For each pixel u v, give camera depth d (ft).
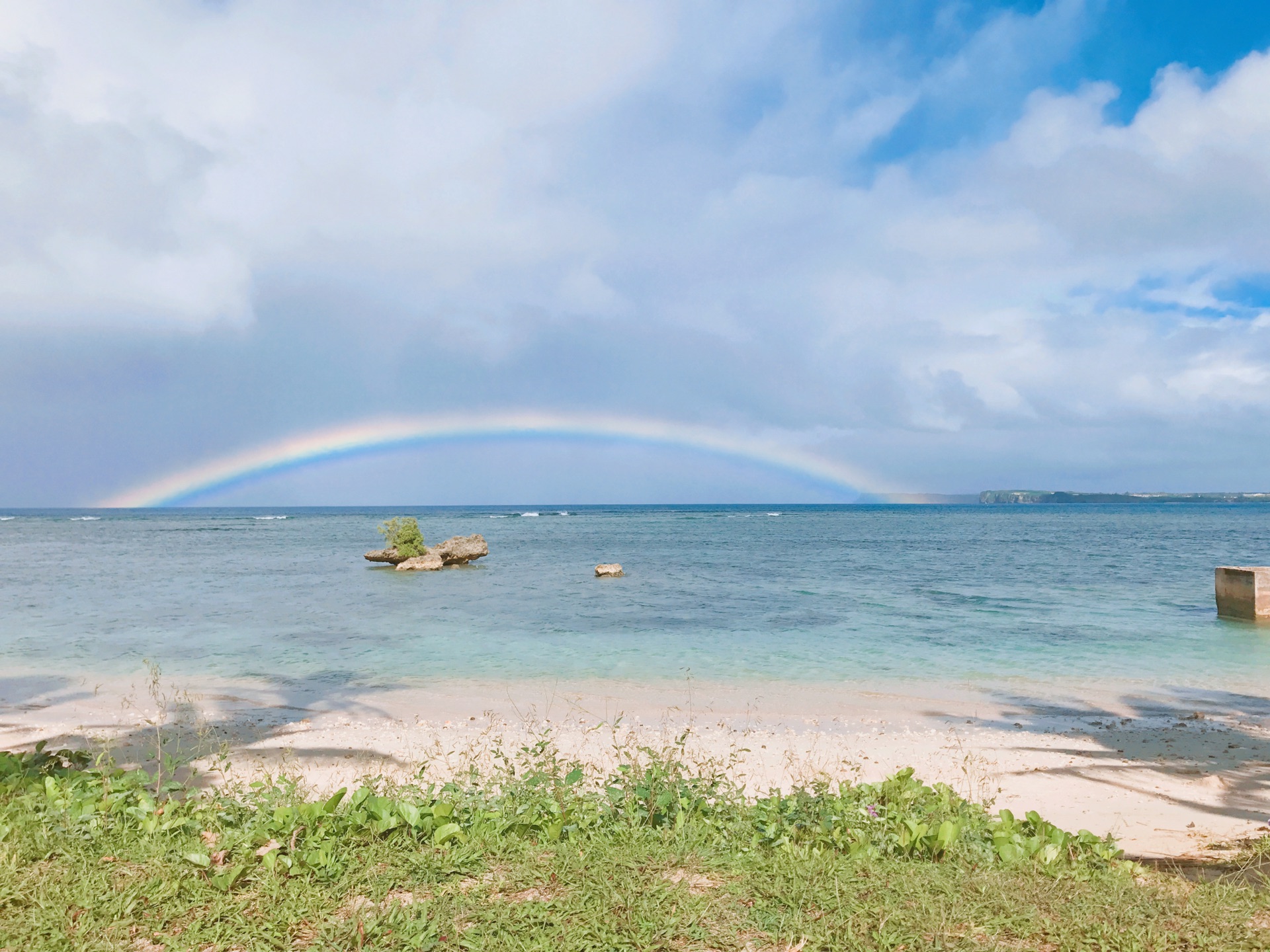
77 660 58.49
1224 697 48.11
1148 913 14.99
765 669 55.57
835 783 29.68
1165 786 31.71
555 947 13.28
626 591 104.63
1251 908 15.56
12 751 34.53
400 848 17.29
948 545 209.26
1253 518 450.30
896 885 15.89
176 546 210.79
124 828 17.76
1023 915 14.69
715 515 558.97
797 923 14.17
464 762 32.50
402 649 63.05
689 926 14.06
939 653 61.62
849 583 113.80
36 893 14.35
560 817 19.36
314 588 109.60
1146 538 239.91
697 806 21.35
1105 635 69.15
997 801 29.48
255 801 20.84
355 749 35.78
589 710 44.39
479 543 149.59
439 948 13.20
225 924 13.79
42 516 642.63
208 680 51.65
